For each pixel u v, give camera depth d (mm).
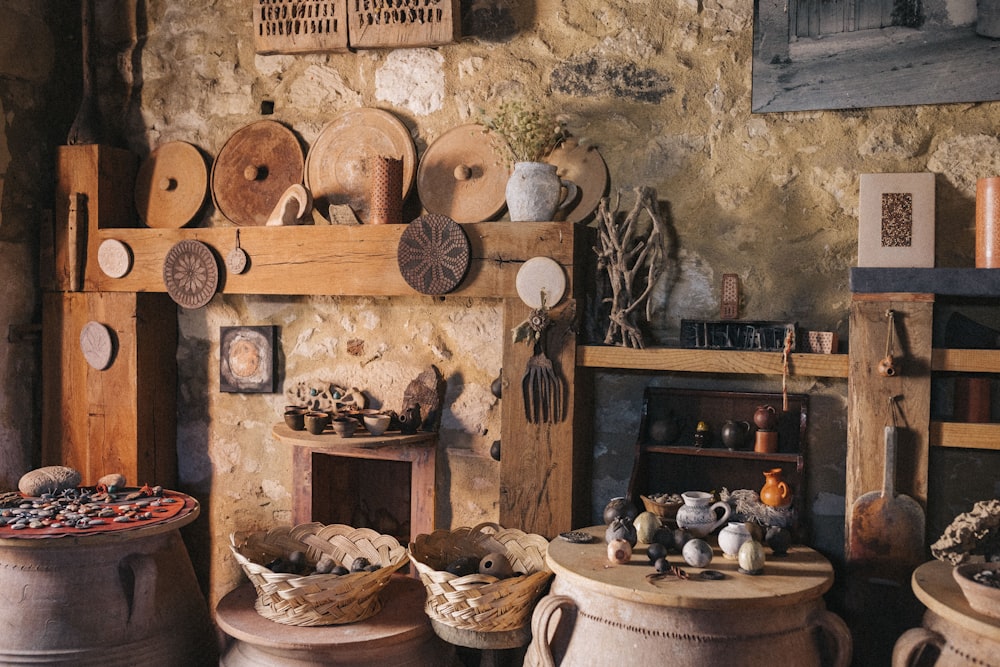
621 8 2809
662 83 2766
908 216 2488
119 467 3287
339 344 3170
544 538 2688
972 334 2432
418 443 3035
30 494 3078
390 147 3053
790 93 2623
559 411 2697
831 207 2605
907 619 2416
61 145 3383
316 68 3174
